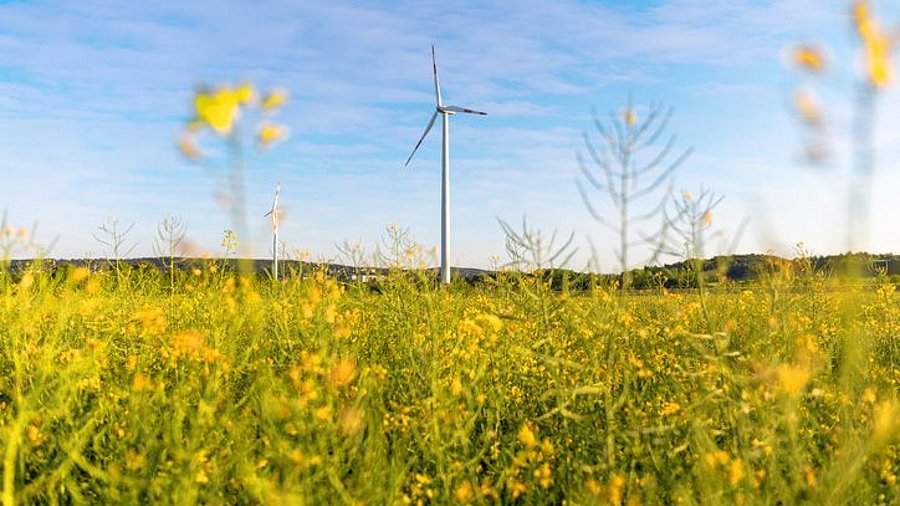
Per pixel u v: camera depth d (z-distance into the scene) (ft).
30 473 10.75
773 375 9.71
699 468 9.07
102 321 19.06
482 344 16.30
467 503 9.80
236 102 4.89
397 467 9.80
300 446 9.12
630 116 10.05
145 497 9.38
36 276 15.12
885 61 4.85
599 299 13.67
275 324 16.84
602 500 9.17
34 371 12.27
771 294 12.52
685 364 13.75
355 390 12.18
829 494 7.91
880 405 10.77
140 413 10.34
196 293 22.06
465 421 11.85
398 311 18.47
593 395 13.02
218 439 10.01
